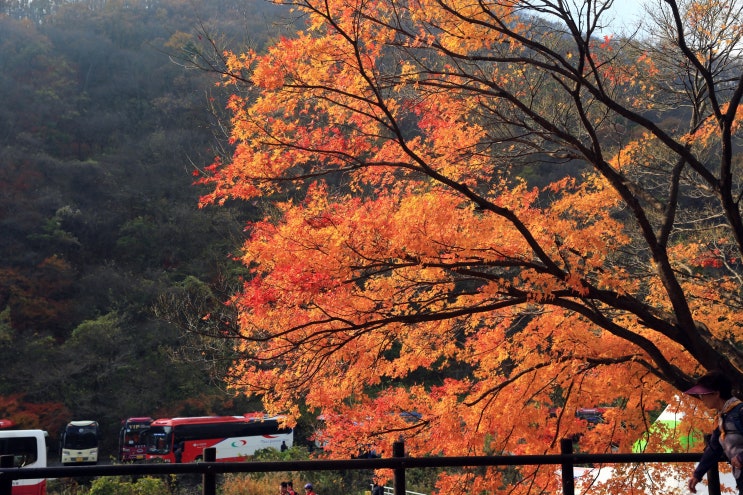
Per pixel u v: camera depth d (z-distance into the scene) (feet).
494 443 29.09
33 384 136.87
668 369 24.90
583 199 29.37
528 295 23.58
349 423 27.32
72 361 139.44
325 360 25.88
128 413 135.23
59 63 252.01
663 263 25.50
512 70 29.89
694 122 31.32
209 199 23.79
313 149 23.45
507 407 28.07
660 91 33.01
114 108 242.99
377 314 25.95
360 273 24.61
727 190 26.30
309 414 112.57
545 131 29.35
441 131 28.53
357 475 85.81
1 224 184.44
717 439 12.76
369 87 24.67
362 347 26.81
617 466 28.91
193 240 184.14
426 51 26.84
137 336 151.74
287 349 24.99
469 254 23.89
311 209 23.98
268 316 24.22
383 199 25.26
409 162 27.32
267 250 23.30
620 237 27.86
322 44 22.59
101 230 193.47
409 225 23.20
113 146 228.63
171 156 212.23
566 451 14.29
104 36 266.36
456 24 25.26
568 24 24.41
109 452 134.21
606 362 27.25
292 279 22.90
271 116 24.30
